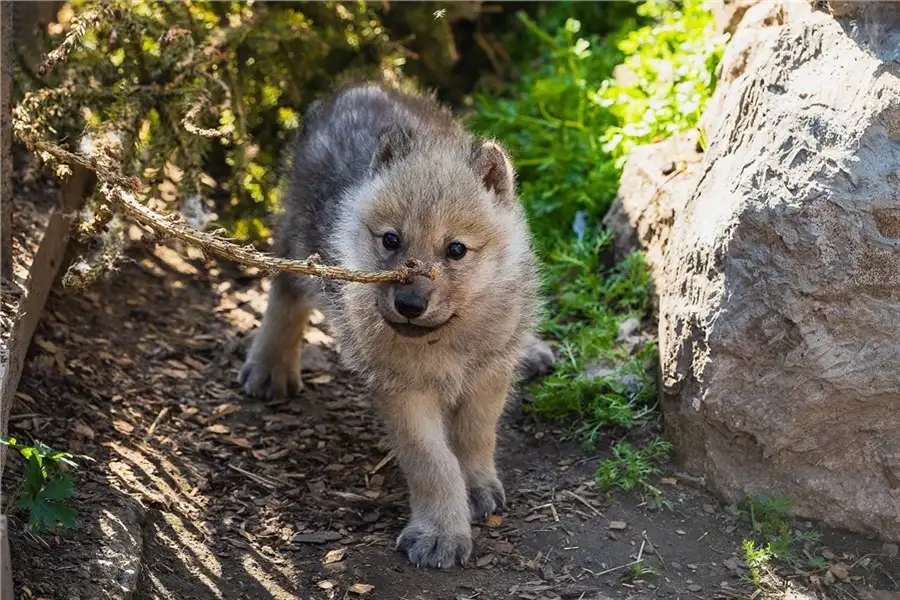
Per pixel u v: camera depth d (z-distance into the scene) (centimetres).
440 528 461
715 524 479
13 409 502
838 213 438
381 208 455
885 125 437
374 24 761
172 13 646
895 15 456
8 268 514
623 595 436
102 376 562
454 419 499
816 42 475
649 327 604
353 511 493
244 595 428
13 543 401
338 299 492
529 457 535
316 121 579
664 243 611
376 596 433
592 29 901
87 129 559
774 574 447
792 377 458
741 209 461
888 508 463
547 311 607
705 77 653
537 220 700
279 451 536
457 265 447
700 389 485
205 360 609
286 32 696
